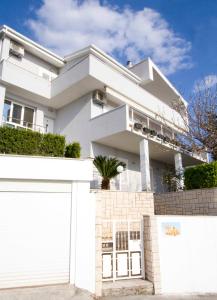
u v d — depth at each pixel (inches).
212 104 607.5
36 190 263.9
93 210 271.0
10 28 572.1
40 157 267.1
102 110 602.5
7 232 245.8
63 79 586.2
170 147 606.2
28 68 624.7
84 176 277.9
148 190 502.9
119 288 248.1
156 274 261.9
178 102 740.0
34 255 248.4
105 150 573.3
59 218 265.0
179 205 405.4
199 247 285.7
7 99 553.0
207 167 381.1
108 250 278.8
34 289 233.0
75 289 239.5
